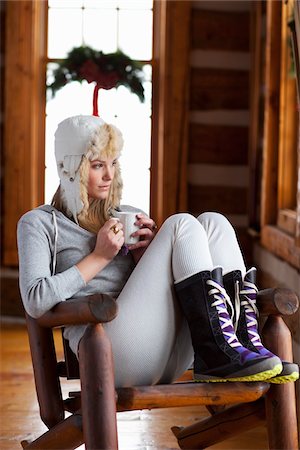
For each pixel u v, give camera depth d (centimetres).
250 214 639
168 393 275
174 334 285
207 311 276
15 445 355
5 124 643
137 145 656
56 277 279
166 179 652
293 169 548
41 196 659
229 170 659
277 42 553
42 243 290
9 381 467
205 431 325
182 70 649
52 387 293
